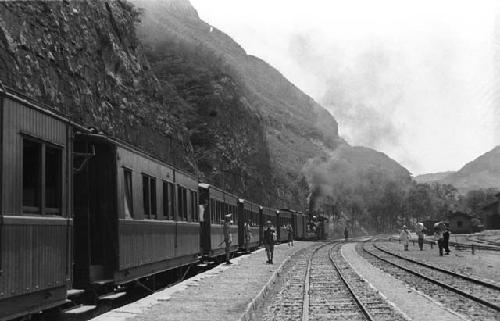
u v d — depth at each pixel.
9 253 8.22
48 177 9.75
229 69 92.69
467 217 123.25
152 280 17.34
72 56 29.88
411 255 39.66
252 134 85.75
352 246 56.88
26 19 24.77
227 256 30.72
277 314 13.98
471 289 18.83
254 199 81.88
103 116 33.25
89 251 11.91
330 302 15.63
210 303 14.78
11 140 8.40
